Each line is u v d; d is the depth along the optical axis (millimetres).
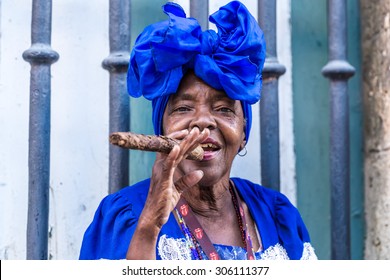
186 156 1574
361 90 2451
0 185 2113
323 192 2416
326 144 2424
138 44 1817
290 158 2350
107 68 2096
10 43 2131
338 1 2234
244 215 1901
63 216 2170
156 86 1813
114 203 1863
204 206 1858
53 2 2178
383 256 2371
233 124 1815
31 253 2010
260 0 2182
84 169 2193
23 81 2141
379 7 2387
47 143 2025
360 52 2449
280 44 2346
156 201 1572
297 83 2395
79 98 2193
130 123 2230
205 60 1752
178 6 1829
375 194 2406
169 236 1766
